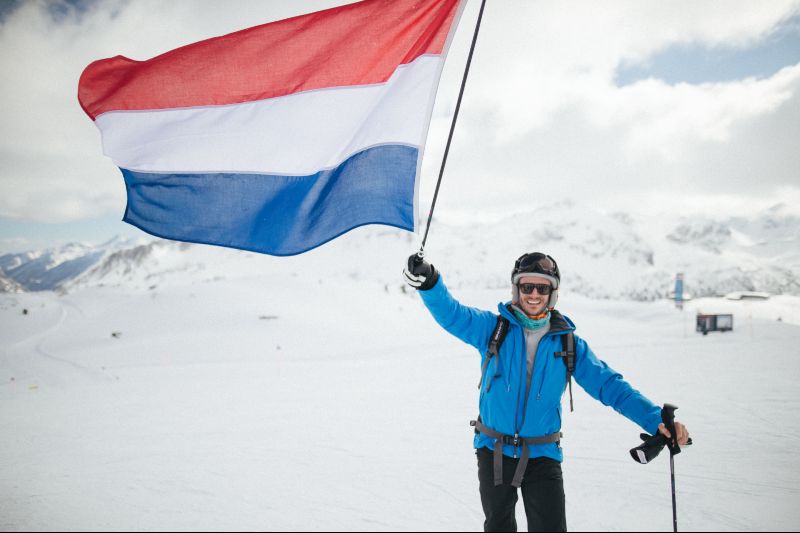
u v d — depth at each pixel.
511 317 3.06
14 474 6.73
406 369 23.59
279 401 14.18
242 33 4.11
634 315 76.44
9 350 45.03
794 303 130.88
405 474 6.52
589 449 7.65
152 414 12.32
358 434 9.23
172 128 4.24
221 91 4.20
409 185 3.88
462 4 3.90
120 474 6.62
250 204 4.22
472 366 24.33
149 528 4.60
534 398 2.95
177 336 49.00
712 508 4.99
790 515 4.76
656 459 7.00
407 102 3.95
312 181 4.15
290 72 4.15
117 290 93.88
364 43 4.06
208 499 5.50
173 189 4.26
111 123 4.23
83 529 4.58
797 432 8.55
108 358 37.44
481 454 3.03
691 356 24.17
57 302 84.75
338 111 4.12
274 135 4.18
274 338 46.84
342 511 5.09
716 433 8.52
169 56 4.15
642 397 2.94
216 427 10.23
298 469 6.80
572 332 3.09
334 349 40.19
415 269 3.05
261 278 82.38
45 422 11.55
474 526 4.65
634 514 4.86
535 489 2.83
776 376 16.39
